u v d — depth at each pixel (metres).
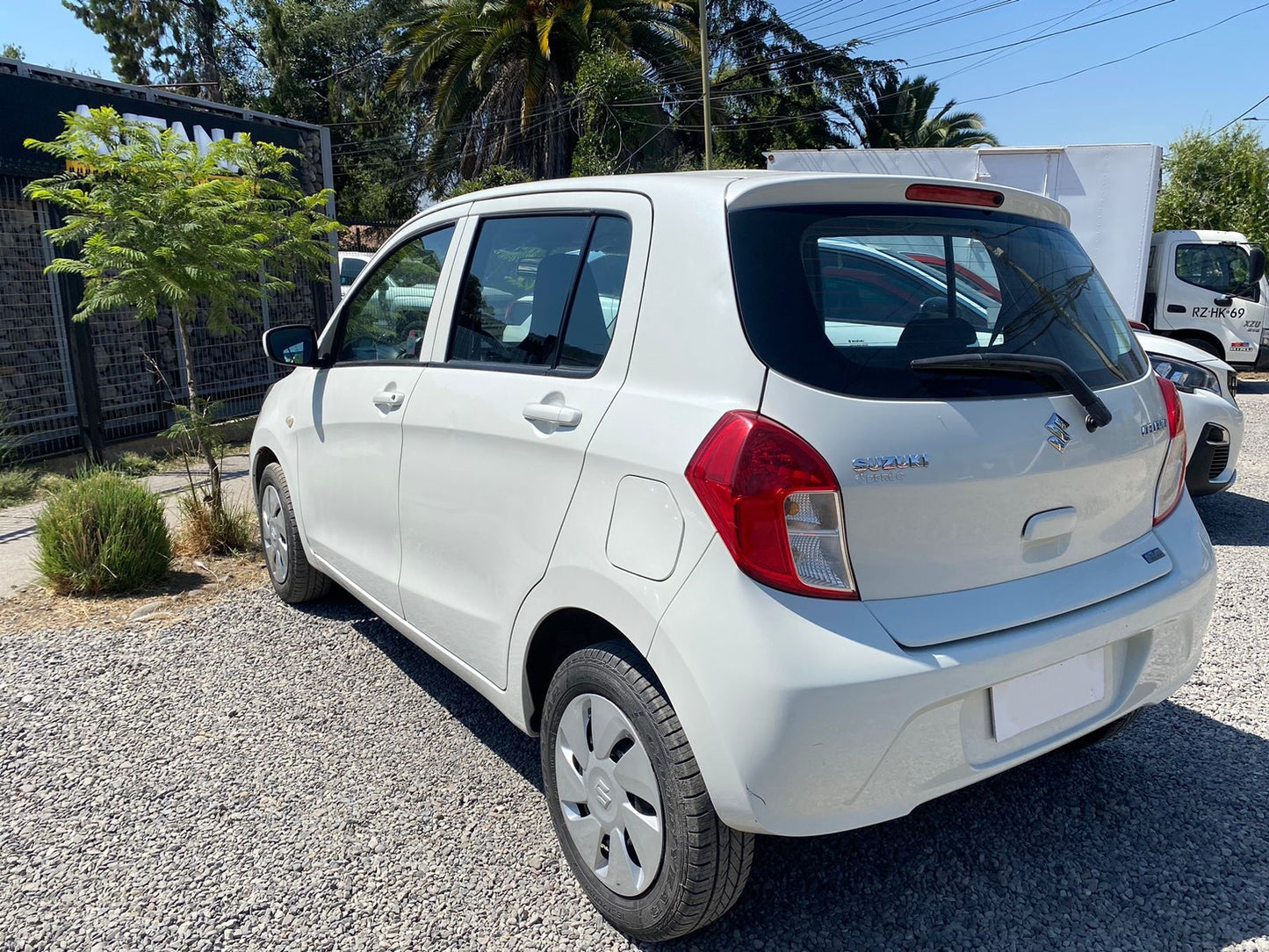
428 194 35.94
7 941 2.43
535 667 2.75
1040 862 2.74
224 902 2.58
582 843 2.50
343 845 2.83
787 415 2.05
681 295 2.31
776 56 36.56
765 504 2.00
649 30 28.05
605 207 2.68
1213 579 2.70
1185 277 13.05
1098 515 2.44
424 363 3.31
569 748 2.53
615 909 2.39
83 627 4.59
